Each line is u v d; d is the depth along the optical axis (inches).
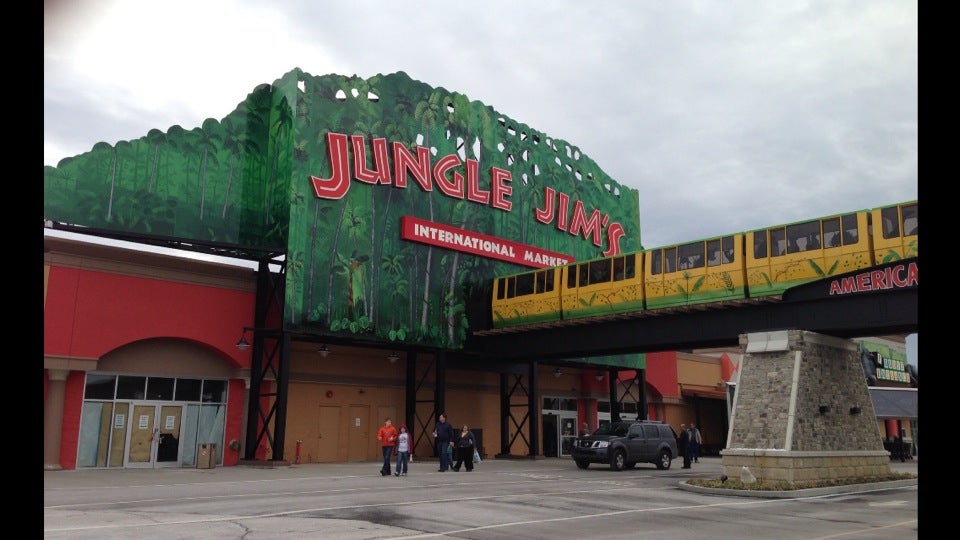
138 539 424.2
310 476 930.1
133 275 1065.5
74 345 994.1
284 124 1216.2
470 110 1480.1
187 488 755.4
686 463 1285.7
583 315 1253.7
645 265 1167.0
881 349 2213.3
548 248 1588.3
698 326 1105.4
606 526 527.2
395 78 1352.1
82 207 1055.0
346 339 1219.9
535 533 486.9
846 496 807.7
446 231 1380.4
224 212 1190.9
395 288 1286.9
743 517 601.3
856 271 916.0
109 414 1040.2
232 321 1161.4
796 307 987.9
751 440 927.7
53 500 629.9
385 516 553.6
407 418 1323.8
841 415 963.3
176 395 1107.3
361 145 1268.5
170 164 1148.5
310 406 1261.1
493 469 1135.0
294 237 1152.8
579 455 1157.1
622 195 1835.6
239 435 1153.4
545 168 1625.2
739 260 1037.2
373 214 1274.6
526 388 1654.8
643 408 1715.1
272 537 442.0
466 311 1397.6
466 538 461.1
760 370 954.1
